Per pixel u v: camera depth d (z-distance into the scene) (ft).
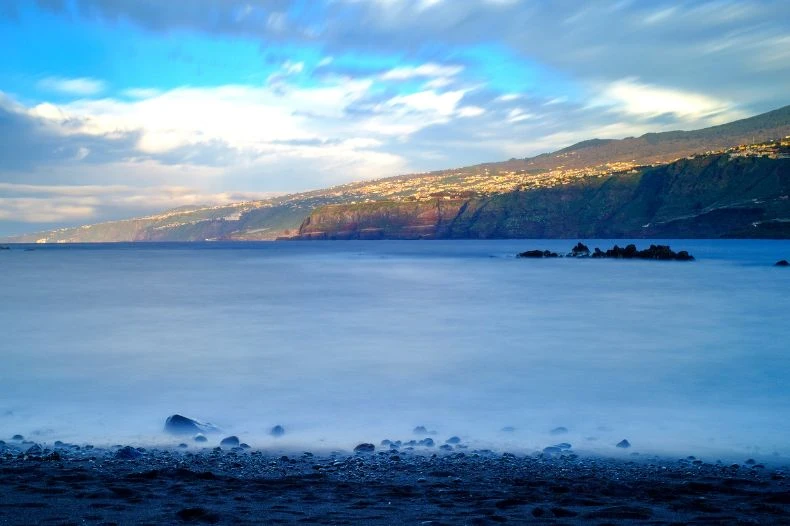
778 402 42.45
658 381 48.93
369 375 51.34
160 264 289.33
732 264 256.32
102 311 99.45
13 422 38.09
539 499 23.43
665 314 95.20
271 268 245.86
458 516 20.93
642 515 21.04
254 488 24.89
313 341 69.46
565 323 84.94
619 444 33.35
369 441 34.53
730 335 73.67
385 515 21.06
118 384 48.11
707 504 22.47
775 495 23.81
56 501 22.40
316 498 23.41
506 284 160.04
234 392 45.60
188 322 86.02
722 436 34.99
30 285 158.81
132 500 22.67
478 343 68.03
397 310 101.04
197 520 20.18
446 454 31.91
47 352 62.23
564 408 41.09
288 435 35.50
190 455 31.37
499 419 38.68
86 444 33.71
